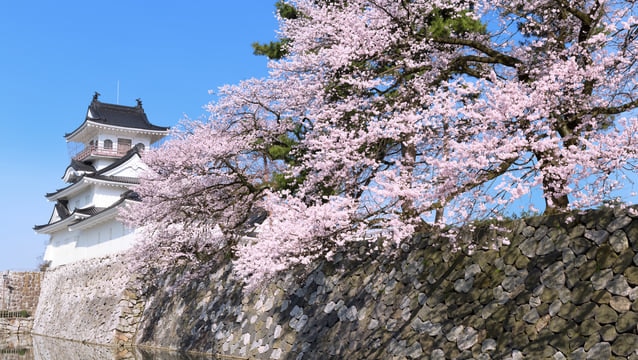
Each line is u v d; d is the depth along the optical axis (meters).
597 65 7.82
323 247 9.20
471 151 6.91
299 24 12.66
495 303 8.30
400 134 8.51
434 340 8.94
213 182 15.30
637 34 7.83
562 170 6.75
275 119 14.68
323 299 12.12
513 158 7.07
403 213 8.05
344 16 9.92
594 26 8.41
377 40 9.34
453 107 7.66
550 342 7.33
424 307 9.41
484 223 8.93
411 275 10.04
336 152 8.67
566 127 8.16
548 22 9.42
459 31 10.16
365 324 10.57
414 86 9.55
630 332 6.56
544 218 8.09
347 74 9.71
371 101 9.79
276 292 13.76
